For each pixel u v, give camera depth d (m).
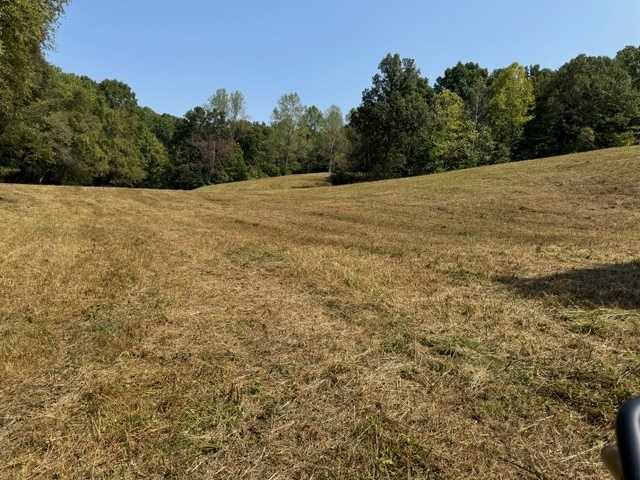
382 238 9.93
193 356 3.37
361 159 41.00
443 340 3.58
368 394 2.81
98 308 4.47
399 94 36.38
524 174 20.67
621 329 3.69
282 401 2.74
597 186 15.88
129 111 65.25
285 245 8.47
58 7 12.65
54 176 38.91
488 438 2.33
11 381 2.97
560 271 5.93
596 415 2.50
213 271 6.25
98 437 2.35
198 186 50.84
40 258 6.88
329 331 3.88
